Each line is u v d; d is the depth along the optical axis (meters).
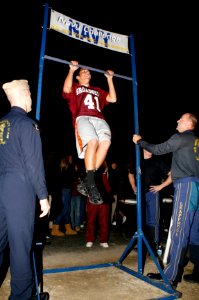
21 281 2.42
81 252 4.78
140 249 3.64
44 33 3.07
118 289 3.22
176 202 3.29
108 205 5.20
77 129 3.28
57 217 5.89
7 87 2.58
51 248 4.94
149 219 4.65
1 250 2.61
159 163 4.75
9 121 2.47
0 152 2.44
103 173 5.26
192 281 3.48
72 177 6.05
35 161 2.36
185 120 3.50
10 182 2.36
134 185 5.18
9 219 2.36
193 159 3.25
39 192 2.39
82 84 3.60
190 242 3.48
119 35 3.68
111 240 5.60
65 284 3.31
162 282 3.35
